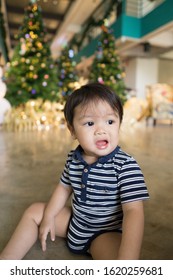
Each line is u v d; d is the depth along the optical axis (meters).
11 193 1.42
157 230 1.02
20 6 8.27
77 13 8.65
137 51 8.11
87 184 0.76
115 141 0.76
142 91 8.86
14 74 4.80
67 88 5.93
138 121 5.61
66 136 3.66
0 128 4.56
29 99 4.75
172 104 6.09
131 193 0.72
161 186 1.55
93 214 0.79
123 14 6.43
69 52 6.39
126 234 0.68
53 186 1.53
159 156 2.38
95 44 8.52
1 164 2.06
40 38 4.86
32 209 0.92
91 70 5.84
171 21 5.36
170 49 7.65
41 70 4.78
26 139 3.36
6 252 0.78
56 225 0.92
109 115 0.73
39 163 2.09
